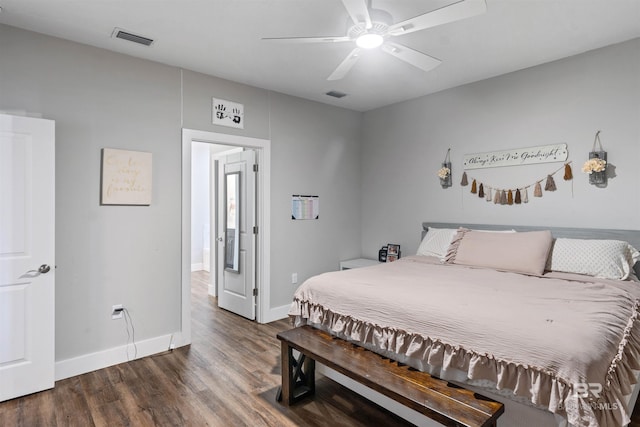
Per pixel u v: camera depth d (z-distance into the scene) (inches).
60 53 106.9
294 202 167.0
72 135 108.6
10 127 93.9
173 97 129.0
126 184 117.8
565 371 55.6
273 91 157.9
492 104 142.7
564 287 93.6
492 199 143.6
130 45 112.4
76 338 109.3
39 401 93.3
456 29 103.3
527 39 109.8
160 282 126.1
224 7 91.3
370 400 87.1
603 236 114.2
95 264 112.8
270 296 159.3
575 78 121.6
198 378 105.9
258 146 152.5
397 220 179.6
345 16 95.8
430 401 64.0
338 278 104.2
